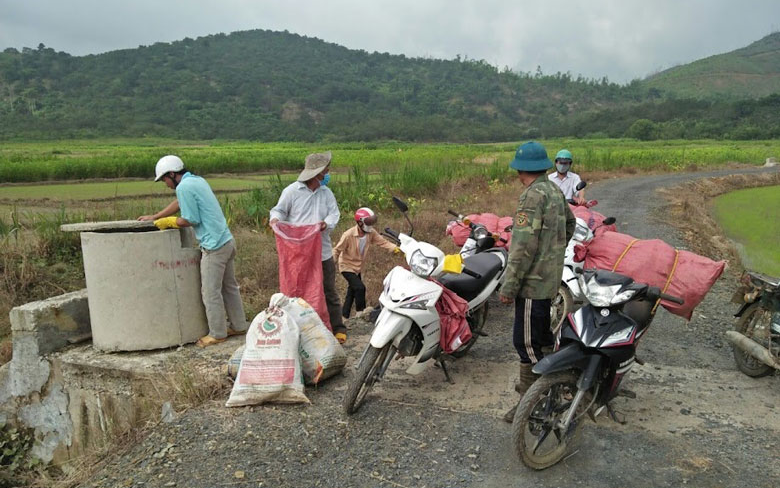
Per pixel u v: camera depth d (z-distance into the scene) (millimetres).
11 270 8102
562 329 3916
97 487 3600
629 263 5305
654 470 3693
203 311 6117
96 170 28453
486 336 5746
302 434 4113
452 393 4809
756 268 11156
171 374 5008
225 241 5859
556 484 3557
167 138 120938
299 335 4867
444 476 3633
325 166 6023
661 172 36062
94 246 5656
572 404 3660
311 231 5863
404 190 17469
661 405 4574
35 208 15250
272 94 181375
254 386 4523
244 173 33188
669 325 6516
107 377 5500
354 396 4289
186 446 3986
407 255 4566
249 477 3617
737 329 5312
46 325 5836
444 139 125000
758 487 3512
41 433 5906
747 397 4734
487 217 7301
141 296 5723
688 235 12961
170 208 6023
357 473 3660
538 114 190750
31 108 144250
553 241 4004
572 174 8141
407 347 4523
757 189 31125
